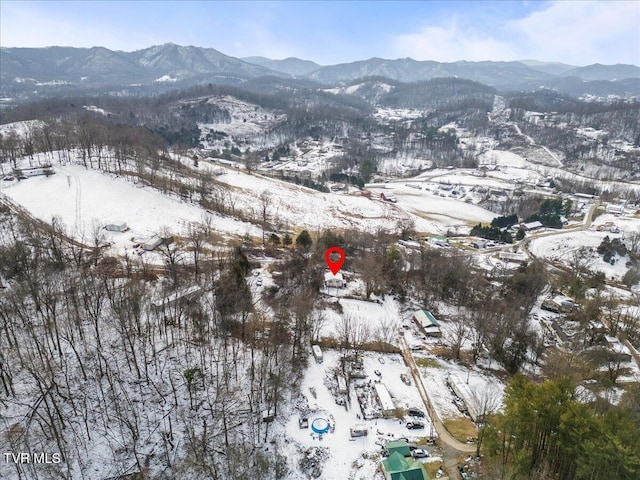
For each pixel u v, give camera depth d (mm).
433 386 73125
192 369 64688
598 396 65750
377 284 102188
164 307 73250
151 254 103875
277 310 86625
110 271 90125
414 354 82250
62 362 61906
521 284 109875
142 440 54469
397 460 53969
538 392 54188
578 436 48156
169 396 61156
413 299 103688
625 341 94000
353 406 66312
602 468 45250
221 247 115562
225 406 61000
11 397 55438
